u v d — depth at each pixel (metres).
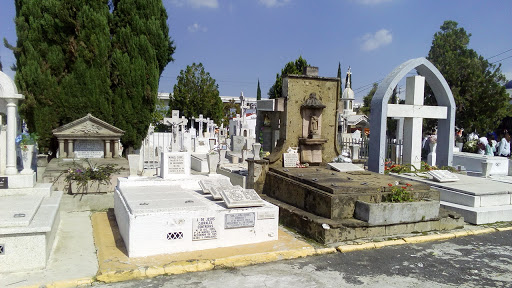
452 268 5.92
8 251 5.27
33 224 5.45
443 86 12.38
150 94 13.75
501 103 24.64
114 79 13.34
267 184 9.73
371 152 11.59
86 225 7.80
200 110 40.62
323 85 10.97
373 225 7.07
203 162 14.29
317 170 9.66
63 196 9.02
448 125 12.59
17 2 12.85
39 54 12.36
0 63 10.43
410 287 5.21
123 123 13.45
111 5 14.07
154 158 15.20
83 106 12.66
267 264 5.91
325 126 11.02
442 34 29.22
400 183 8.45
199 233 6.22
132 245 5.85
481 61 27.66
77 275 5.22
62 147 11.90
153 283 5.13
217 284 5.14
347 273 5.62
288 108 10.55
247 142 19.78
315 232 6.98
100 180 9.40
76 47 12.66
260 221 6.69
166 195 7.26
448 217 7.89
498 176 12.52
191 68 41.19
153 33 13.97
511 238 7.52
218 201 7.14
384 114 11.23
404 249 6.71
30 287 4.84
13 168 7.30
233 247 6.38
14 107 7.32
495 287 5.28
